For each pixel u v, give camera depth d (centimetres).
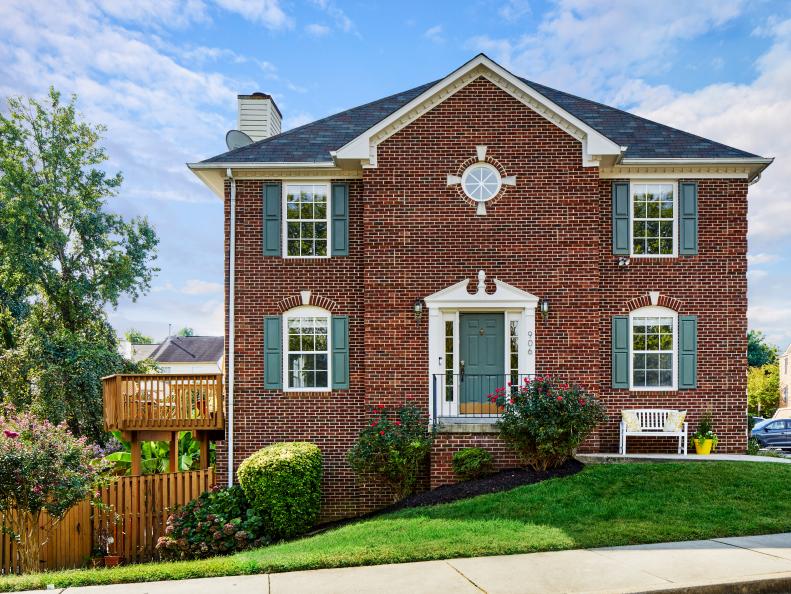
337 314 1472
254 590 706
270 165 1455
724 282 1474
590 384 1396
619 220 1480
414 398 1408
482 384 1434
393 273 1420
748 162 1438
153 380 1455
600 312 1466
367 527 1031
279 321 1470
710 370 1465
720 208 1484
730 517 945
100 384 2316
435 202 1424
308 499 1248
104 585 747
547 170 1417
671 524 916
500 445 1312
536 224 1416
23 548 1094
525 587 676
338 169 1480
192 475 1382
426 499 1204
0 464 1042
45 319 2631
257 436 1454
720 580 681
